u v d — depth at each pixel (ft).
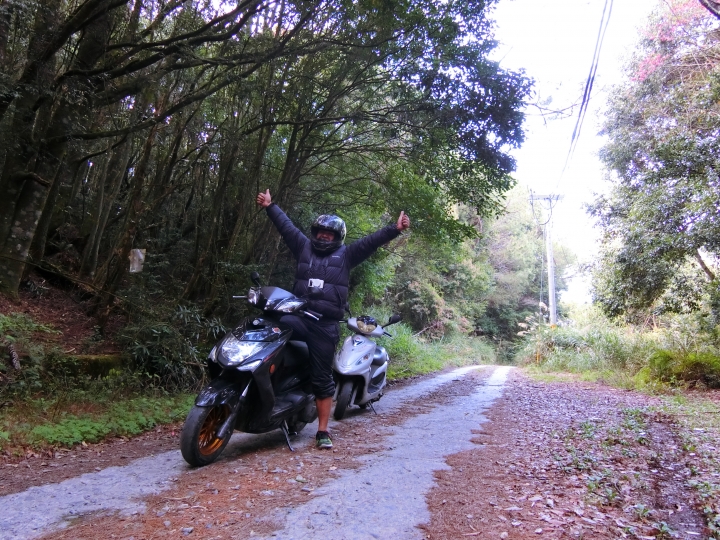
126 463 13.20
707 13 42.73
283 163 36.65
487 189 34.17
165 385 23.95
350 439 16.57
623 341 55.67
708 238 35.47
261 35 25.80
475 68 27.89
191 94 25.11
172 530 8.67
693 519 10.10
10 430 14.64
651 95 46.78
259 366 13.07
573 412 24.32
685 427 20.10
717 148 35.40
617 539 8.71
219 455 13.34
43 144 25.00
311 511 9.61
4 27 21.68
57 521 9.09
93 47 24.76
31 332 22.53
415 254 54.80
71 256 34.83
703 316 44.45
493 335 120.47
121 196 38.06
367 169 38.68
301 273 15.24
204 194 33.19
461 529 8.94
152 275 29.71
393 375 42.14
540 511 9.93
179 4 23.70
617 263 43.88
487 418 21.89
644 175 40.65
